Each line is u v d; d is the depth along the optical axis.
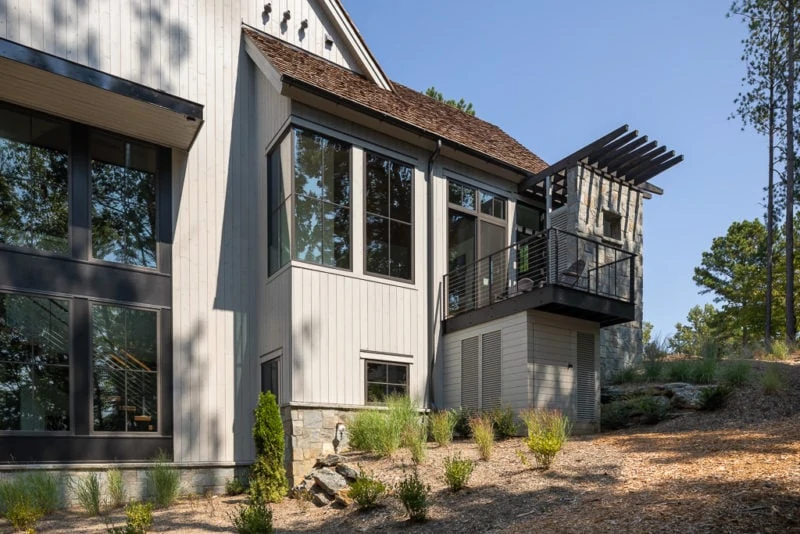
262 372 12.35
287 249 11.69
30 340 10.30
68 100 10.79
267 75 12.31
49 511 9.61
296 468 10.77
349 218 12.48
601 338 16.19
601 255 16.19
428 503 8.00
